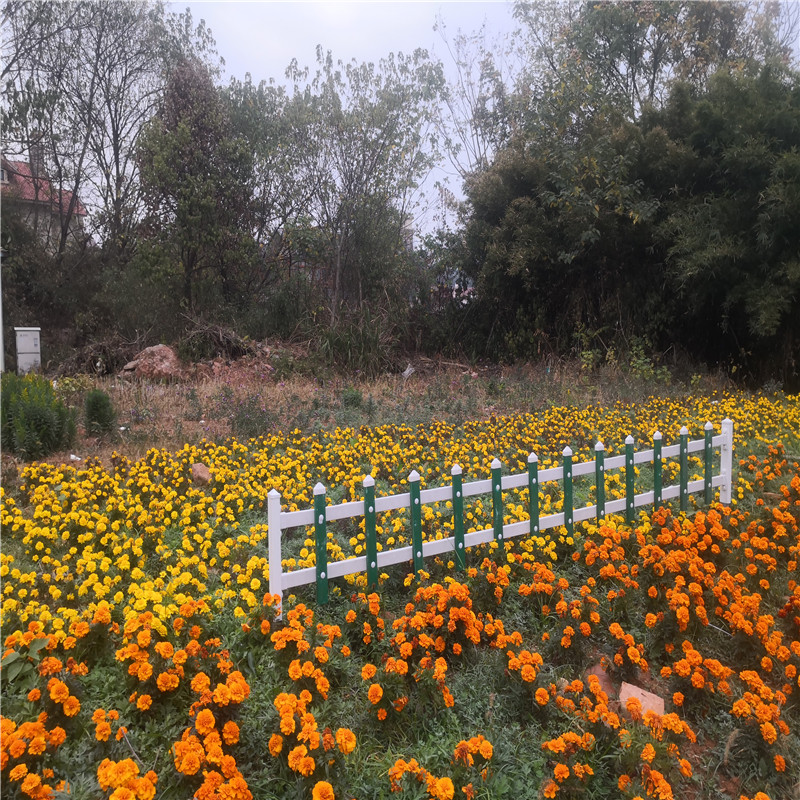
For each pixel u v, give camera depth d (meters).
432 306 19.50
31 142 19.75
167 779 2.88
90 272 20.88
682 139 15.87
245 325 17.03
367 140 18.22
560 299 17.91
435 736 3.29
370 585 4.58
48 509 5.66
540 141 17.28
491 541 5.18
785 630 4.36
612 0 18.25
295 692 3.31
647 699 3.61
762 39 19.11
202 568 4.61
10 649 3.37
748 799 2.98
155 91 20.98
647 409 11.41
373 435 9.13
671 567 4.32
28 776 2.55
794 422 10.35
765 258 13.84
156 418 10.20
